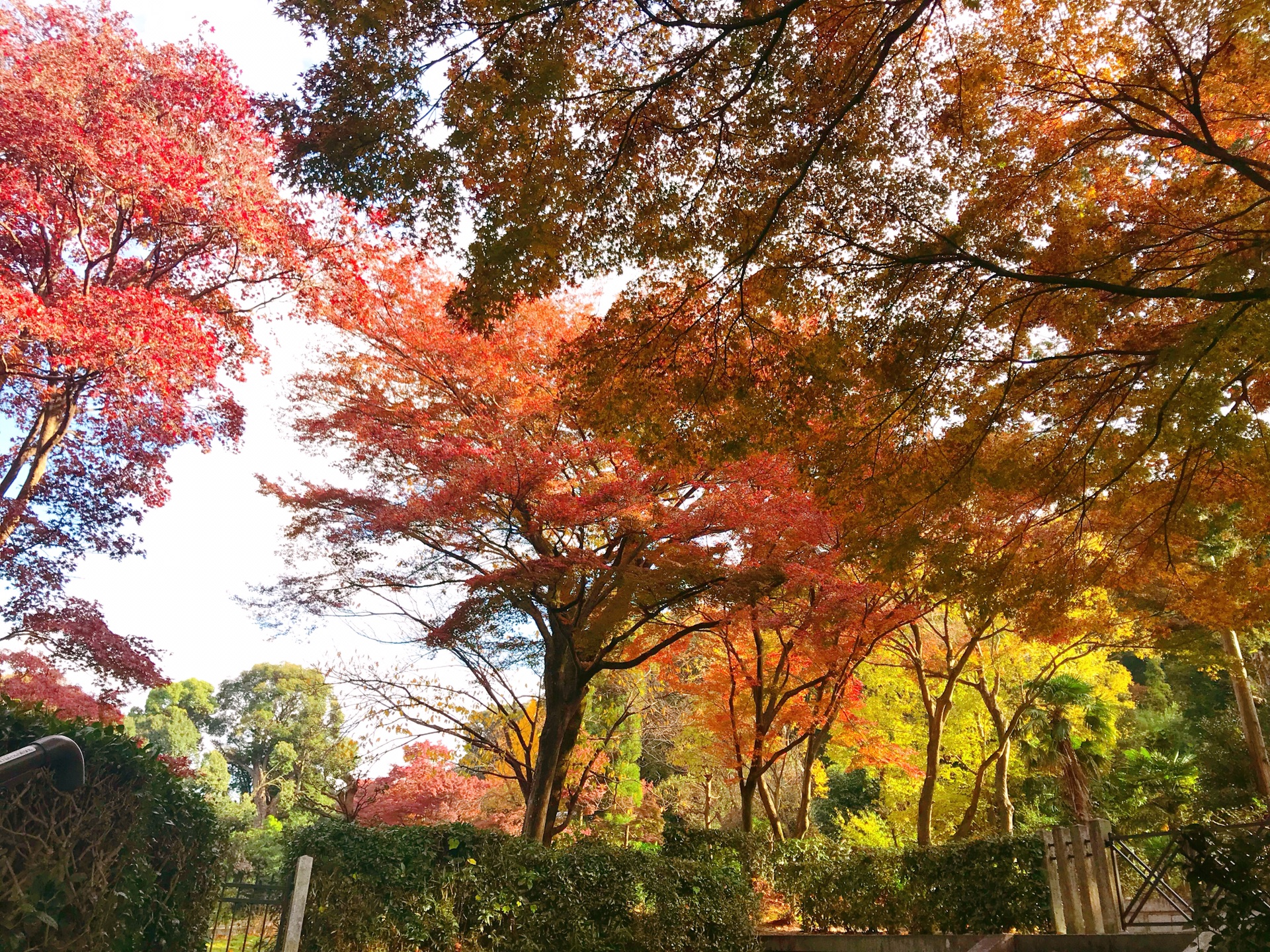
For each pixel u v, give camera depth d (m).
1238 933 5.53
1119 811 22.05
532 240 6.11
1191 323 7.51
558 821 18.22
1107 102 7.10
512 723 15.56
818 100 6.22
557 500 11.93
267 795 46.41
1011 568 9.06
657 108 6.13
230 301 13.03
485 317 6.44
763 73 5.99
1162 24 6.59
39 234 11.88
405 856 9.27
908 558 8.27
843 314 7.16
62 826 2.95
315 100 5.55
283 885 8.23
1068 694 19.89
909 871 11.49
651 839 24.64
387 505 12.40
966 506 9.51
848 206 6.80
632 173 6.37
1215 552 12.81
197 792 4.40
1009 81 6.98
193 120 11.58
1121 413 8.10
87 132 10.36
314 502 12.60
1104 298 7.64
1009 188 7.41
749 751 15.70
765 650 16.97
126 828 3.43
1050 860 9.05
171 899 4.05
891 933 11.63
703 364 7.21
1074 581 9.21
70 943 2.92
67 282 12.05
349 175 5.72
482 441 13.24
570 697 14.32
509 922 9.80
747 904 11.96
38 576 12.78
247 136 11.52
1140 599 13.51
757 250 6.75
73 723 3.52
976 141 7.07
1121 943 7.59
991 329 7.57
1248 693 17.16
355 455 12.72
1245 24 6.25
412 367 13.28
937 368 7.52
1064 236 7.34
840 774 32.09
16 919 2.62
